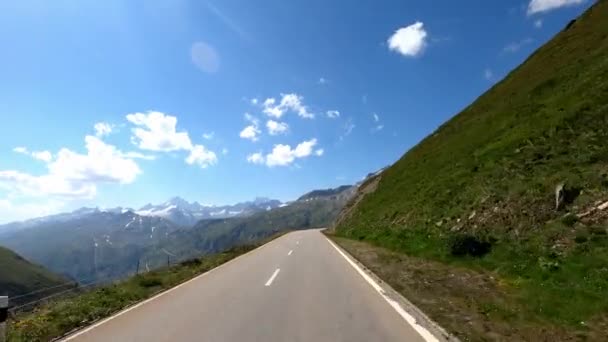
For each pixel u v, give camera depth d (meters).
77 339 8.98
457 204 24.05
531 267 13.30
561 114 24.89
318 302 12.25
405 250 23.98
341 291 14.09
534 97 35.81
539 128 25.48
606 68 27.48
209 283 17.31
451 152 40.88
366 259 22.92
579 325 8.35
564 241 13.78
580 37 44.88
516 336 7.84
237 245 48.09
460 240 18.22
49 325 10.38
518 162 22.41
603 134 19.62
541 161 20.92
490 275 14.29
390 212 38.44
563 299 10.14
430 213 26.75
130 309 12.31
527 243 15.15
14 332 9.63
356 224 52.44
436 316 9.61
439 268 17.03
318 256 27.88
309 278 17.58
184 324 10.02
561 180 17.05
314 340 8.30
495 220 18.52
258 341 8.33
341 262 23.34
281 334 8.80
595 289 10.38
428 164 44.88
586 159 17.98
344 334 8.66
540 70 45.66
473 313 9.73
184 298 13.91
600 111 21.77
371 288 14.49
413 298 11.89
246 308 11.71
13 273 169.50
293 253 31.56
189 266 26.27
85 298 14.50
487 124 39.84
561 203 15.74
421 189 35.62
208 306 12.25
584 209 14.66
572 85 30.41
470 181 25.80
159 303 13.13
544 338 7.65
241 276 19.14
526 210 17.14
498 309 9.88
